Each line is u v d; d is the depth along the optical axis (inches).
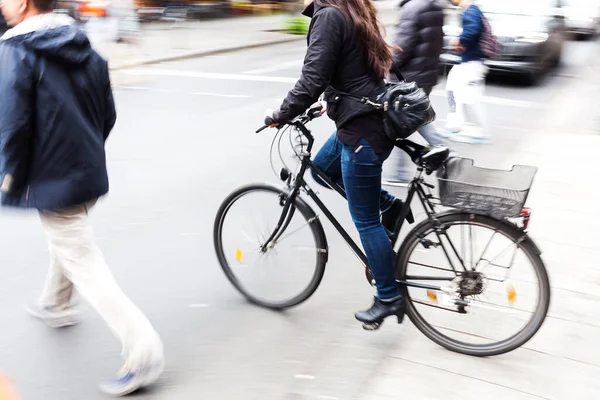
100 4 539.5
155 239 187.5
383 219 133.6
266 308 150.5
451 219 127.0
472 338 133.1
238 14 905.5
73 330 140.3
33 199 110.7
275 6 957.8
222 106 363.9
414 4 214.1
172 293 157.2
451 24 407.8
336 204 211.8
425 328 135.0
